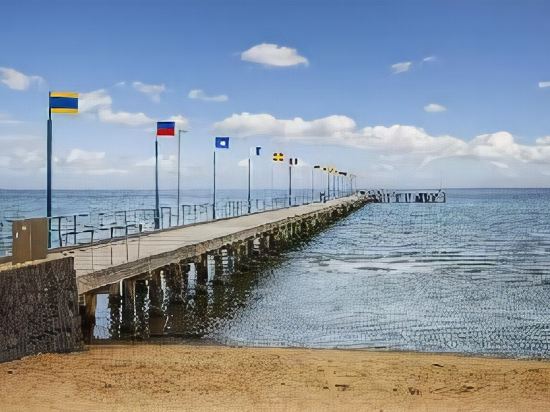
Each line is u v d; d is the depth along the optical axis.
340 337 17.88
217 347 15.91
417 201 169.25
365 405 10.18
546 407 10.16
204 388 10.95
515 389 11.30
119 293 18.14
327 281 28.77
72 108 23.34
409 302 23.42
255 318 20.52
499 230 65.12
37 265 13.34
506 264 35.44
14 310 12.65
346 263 36.00
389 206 144.88
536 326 19.34
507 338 17.83
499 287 26.97
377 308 22.27
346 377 12.05
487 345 17.00
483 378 12.15
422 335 18.19
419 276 30.45
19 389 10.52
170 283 22.58
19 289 12.78
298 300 23.81
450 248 45.28
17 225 13.67
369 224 76.00
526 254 41.03
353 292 25.64
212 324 19.58
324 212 67.19
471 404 10.30
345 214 94.00
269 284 27.81
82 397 10.20
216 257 28.67
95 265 18.00
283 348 15.84
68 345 13.99
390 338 17.84
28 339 12.99
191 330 18.75
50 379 11.20
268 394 10.68
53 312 13.66
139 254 20.72
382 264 35.50
